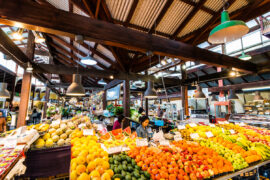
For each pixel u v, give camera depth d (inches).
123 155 73.1
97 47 196.4
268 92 330.6
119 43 99.7
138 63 234.2
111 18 129.0
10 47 118.8
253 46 325.7
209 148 88.3
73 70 203.6
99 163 62.2
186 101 296.0
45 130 104.3
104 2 110.6
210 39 74.1
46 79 295.9
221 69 365.4
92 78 388.5
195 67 432.5
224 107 412.5
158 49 114.7
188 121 195.3
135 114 243.4
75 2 110.3
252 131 132.6
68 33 86.7
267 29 182.2
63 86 348.8
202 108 470.9
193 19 144.3
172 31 155.4
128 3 116.2
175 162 69.2
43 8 80.5
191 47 135.7
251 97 367.9
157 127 189.3
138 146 83.7
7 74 369.7
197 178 63.4
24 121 164.2
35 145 91.0
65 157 96.3
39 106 532.4
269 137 118.1
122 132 120.6
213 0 125.4
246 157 85.4
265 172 102.0
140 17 133.3
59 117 163.6
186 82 285.0
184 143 90.0
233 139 110.9
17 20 73.4
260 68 189.2
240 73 206.7
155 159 69.3
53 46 240.7
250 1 124.3
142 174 61.6
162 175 60.7
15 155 67.7
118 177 58.1
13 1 74.0
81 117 161.9
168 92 567.8
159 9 125.6
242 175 83.3
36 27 79.5
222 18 70.8
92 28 91.4
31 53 177.3
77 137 96.3
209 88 407.2
